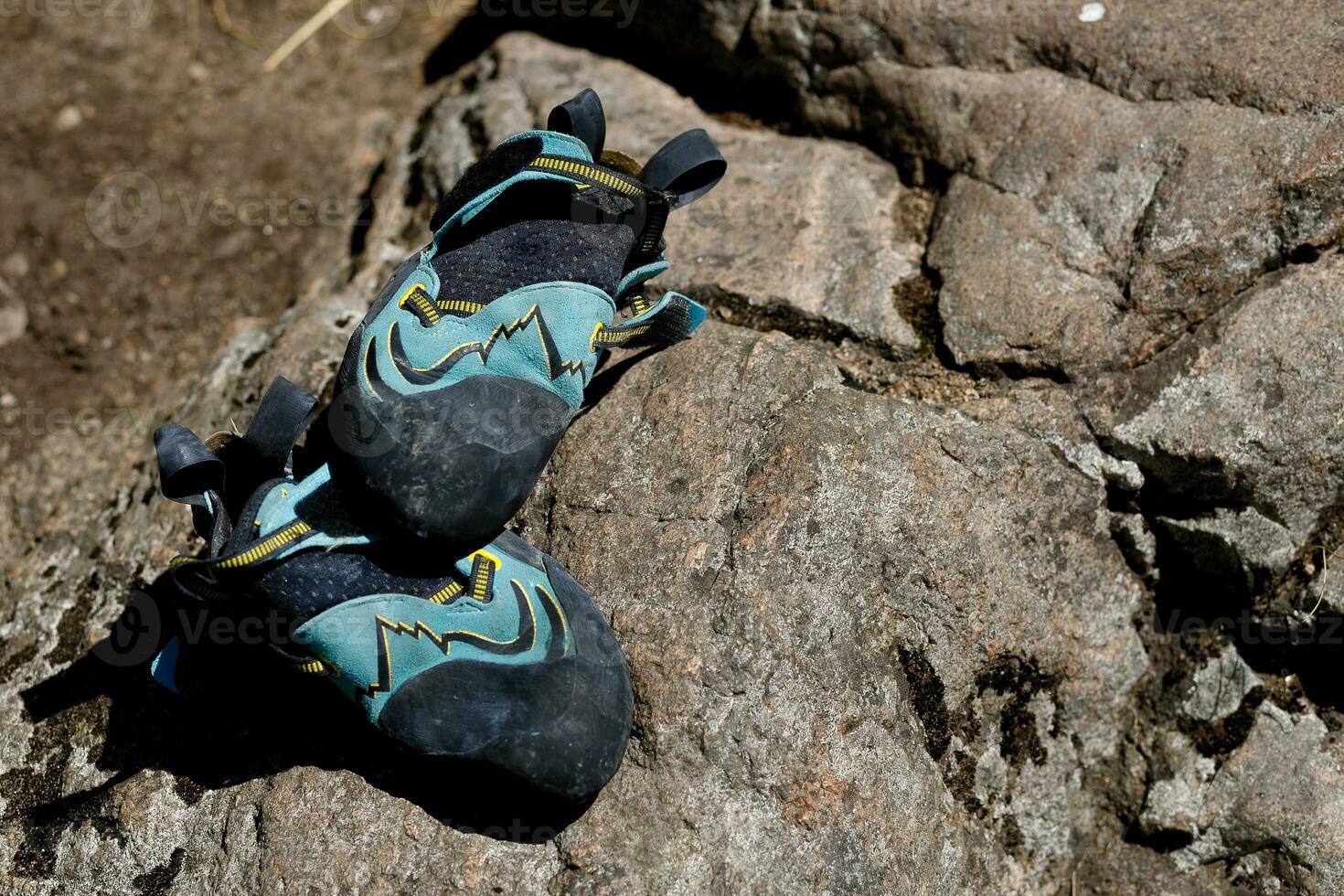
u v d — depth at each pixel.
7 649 0.97
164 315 1.18
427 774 0.87
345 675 0.85
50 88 1.26
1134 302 0.95
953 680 0.91
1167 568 0.96
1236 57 0.97
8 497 1.05
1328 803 0.92
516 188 0.90
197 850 0.89
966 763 0.91
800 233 1.02
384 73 1.28
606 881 0.85
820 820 0.86
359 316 1.05
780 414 0.92
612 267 0.89
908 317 0.99
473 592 0.85
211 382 1.05
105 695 0.94
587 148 0.91
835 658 0.88
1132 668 0.95
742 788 0.86
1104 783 0.95
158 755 0.91
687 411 0.93
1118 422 0.94
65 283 1.19
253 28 1.31
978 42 1.04
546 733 0.84
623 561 0.90
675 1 1.12
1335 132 0.94
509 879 0.85
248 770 0.90
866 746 0.88
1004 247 0.98
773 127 1.11
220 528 0.85
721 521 0.90
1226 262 0.94
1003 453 0.93
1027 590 0.92
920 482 0.92
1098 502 0.94
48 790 0.92
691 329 0.95
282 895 0.86
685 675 0.87
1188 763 0.94
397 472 0.83
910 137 1.05
